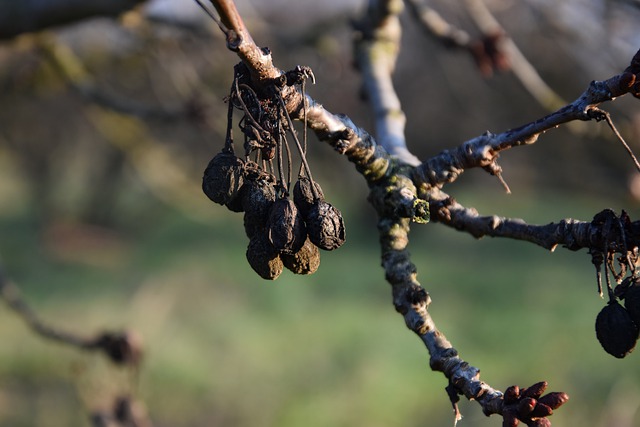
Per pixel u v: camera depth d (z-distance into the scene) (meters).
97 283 18.02
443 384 12.69
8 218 27.31
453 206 2.43
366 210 24.50
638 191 5.34
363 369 12.70
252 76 1.98
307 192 2.00
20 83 6.75
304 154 2.00
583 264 20.88
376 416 11.35
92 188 24.78
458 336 14.92
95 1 3.90
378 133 3.09
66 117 16.55
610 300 1.99
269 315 15.60
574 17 5.20
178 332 13.63
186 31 5.15
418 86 13.48
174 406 11.27
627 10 4.86
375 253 22.78
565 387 11.45
